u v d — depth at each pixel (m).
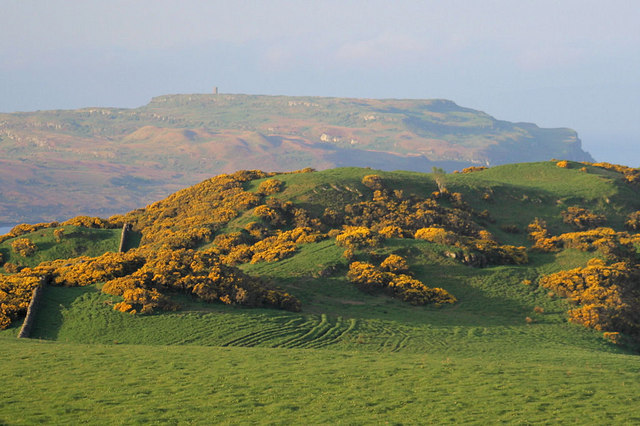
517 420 122.62
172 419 117.88
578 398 138.62
